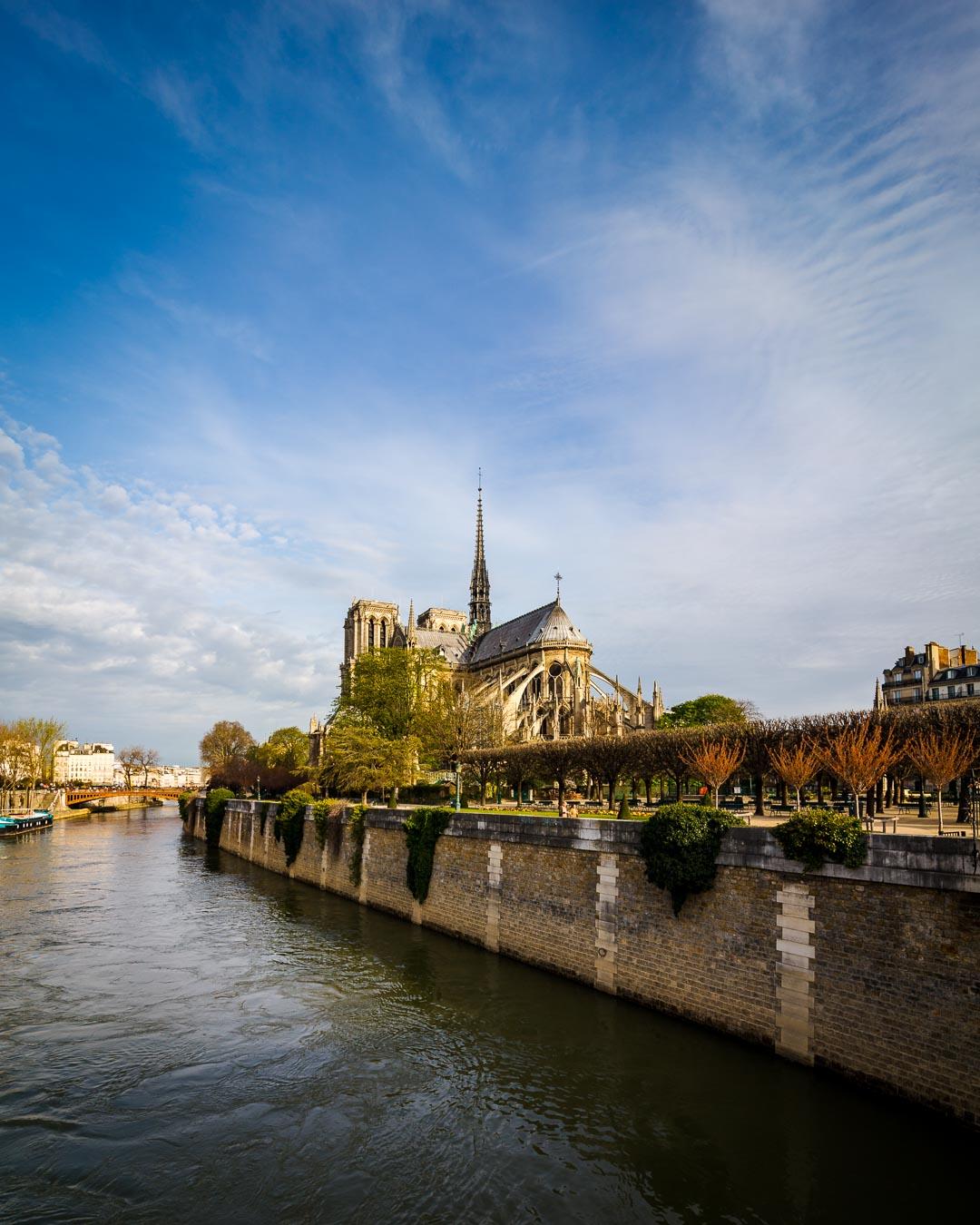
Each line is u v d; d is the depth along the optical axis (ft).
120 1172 54.24
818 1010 65.92
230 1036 78.79
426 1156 56.18
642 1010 82.99
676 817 79.15
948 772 104.99
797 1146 55.62
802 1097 61.72
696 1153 55.67
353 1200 51.08
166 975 100.53
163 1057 73.67
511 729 279.90
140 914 141.59
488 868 112.37
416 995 90.99
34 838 300.61
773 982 69.97
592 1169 54.34
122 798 607.78
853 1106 60.08
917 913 59.67
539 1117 61.36
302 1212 49.75
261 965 104.58
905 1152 54.29
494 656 395.96
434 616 503.20
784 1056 68.28
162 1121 61.57
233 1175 53.93
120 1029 80.89
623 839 87.15
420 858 129.59
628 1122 60.18
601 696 317.42
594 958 90.79
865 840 63.62
